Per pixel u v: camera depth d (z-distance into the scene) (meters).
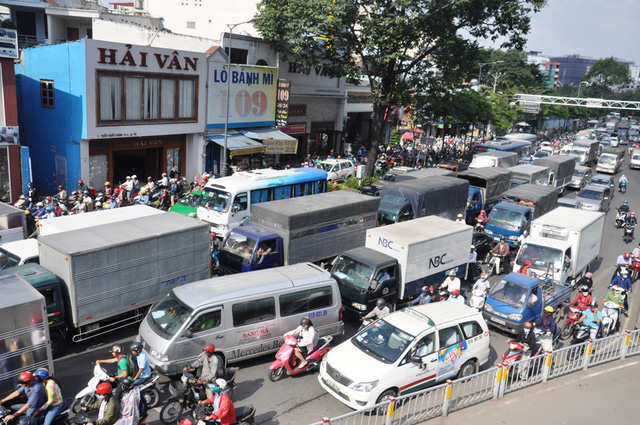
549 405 11.46
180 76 26.14
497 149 46.00
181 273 14.11
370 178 31.80
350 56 31.59
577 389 12.32
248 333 11.95
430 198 22.42
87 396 9.57
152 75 24.78
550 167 35.44
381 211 21.44
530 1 27.95
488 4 27.73
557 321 16.56
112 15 35.81
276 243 16.31
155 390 10.32
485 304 15.47
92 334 13.07
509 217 23.09
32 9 37.91
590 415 11.10
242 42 30.80
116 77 23.36
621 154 53.62
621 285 17.58
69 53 22.47
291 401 11.06
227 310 11.60
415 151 44.94
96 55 22.28
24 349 9.71
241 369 12.27
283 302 12.48
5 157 21.56
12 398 9.02
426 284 16.55
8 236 15.73
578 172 42.44
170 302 11.76
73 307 11.87
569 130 111.81
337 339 14.19
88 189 22.73
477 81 66.19
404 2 26.08
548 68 184.50
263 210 16.98
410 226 17.41
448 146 51.97
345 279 15.09
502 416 10.87
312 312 12.95
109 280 12.43
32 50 24.08
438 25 28.16
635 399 11.95
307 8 27.95
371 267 14.86
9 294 9.80
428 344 11.38
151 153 26.84
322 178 23.44
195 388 9.93
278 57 33.66
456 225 17.98
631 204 37.56
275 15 30.36
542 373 12.51
